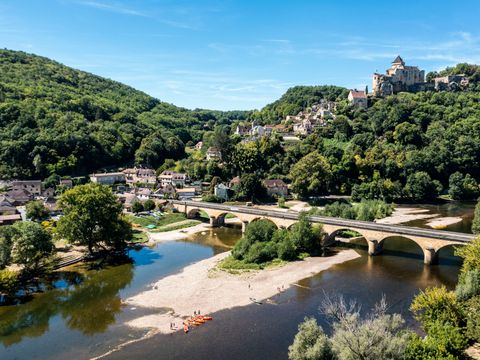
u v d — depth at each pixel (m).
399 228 88.31
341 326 40.66
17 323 59.75
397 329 46.94
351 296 67.69
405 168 176.25
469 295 50.75
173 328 56.72
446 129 199.75
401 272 79.62
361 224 93.56
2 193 151.62
